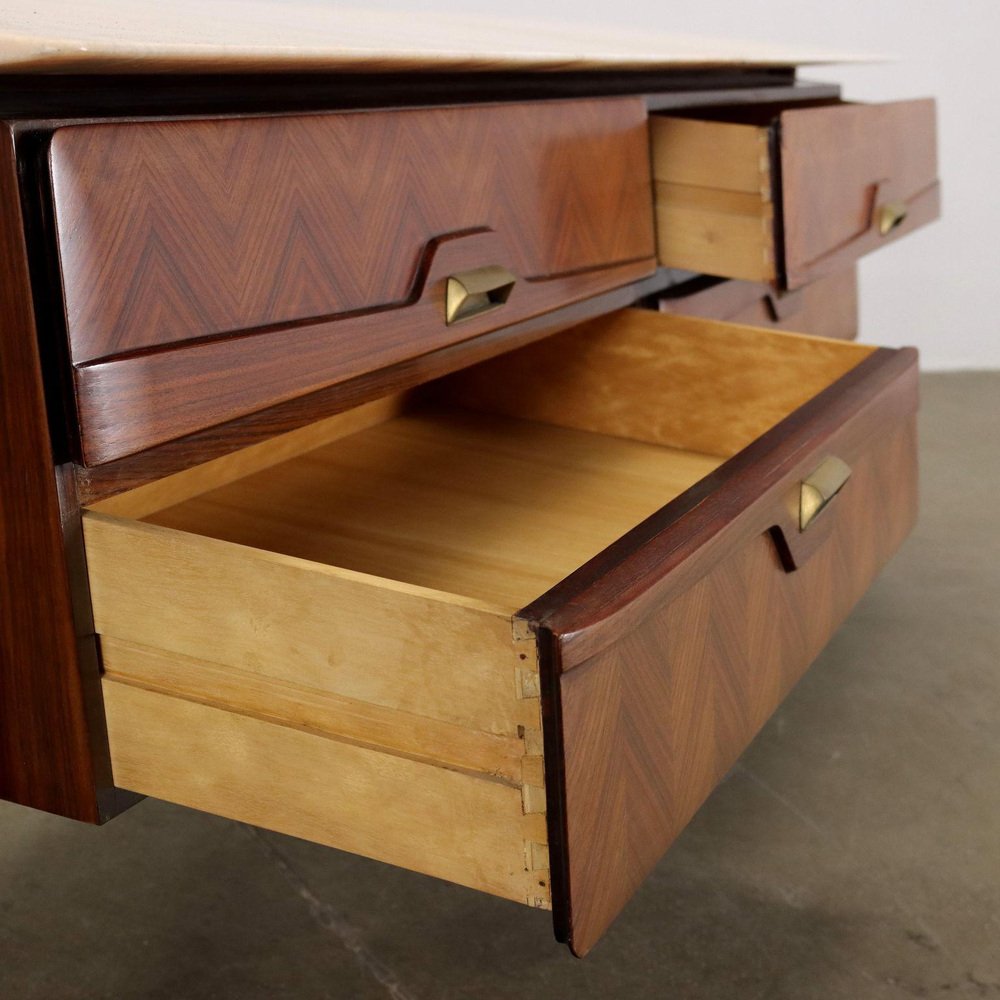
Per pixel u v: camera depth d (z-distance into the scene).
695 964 0.85
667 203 1.18
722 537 0.76
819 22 2.46
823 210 1.23
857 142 1.30
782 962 0.85
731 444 1.24
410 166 0.84
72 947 0.90
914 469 1.17
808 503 0.88
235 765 0.69
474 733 0.62
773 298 1.54
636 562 0.69
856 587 1.05
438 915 0.93
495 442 1.29
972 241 2.55
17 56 0.55
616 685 0.65
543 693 0.60
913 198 1.50
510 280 0.92
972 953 0.86
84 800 0.71
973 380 2.48
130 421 0.64
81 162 0.61
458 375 1.39
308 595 0.64
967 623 1.36
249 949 0.89
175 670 0.69
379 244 0.82
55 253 0.60
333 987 0.84
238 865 1.00
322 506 1.12
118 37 0.60
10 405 0.64
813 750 1.12
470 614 0.60
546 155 0.99
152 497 1.08
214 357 0.69
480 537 1.05
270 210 0.73
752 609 0.83
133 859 1.01
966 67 2.47
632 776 0.68
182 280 0.67
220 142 0.69
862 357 1.13
